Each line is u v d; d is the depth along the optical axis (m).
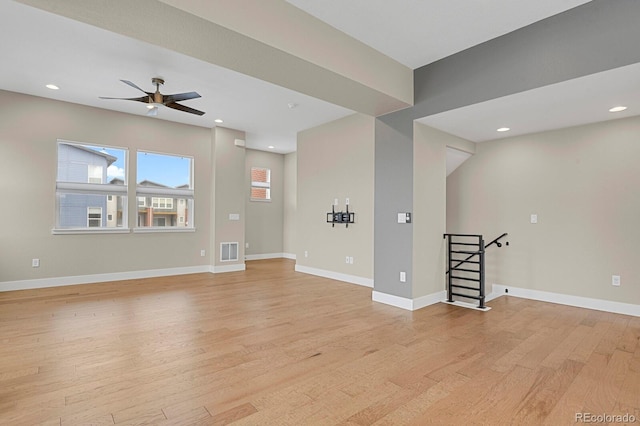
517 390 2.18
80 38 3.23
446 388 2.21
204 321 3.57
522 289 4.75
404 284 4.15
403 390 2.18
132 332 3.21
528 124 4.22
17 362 2.53
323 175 6.33
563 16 2.90
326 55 3.03
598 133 4.11
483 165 5.18
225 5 2.38
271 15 2.63
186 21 2.30
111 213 5.70
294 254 8.95
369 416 1.89
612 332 3.27
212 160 6.66
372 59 3.49
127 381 2.26
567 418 1.88
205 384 2.24
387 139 4.37
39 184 4.99
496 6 2.80
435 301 4.40
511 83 3.22
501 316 3.81
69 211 5.32
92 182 5.52
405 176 4.15
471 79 3.51
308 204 6.66
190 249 6.50
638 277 3.80
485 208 5.16
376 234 4.52
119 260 5.72
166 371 2.41
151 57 3.62
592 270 4.14
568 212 4.34
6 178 4.75
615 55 2.65
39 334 3.12
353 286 5.40
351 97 3.76
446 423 1.83
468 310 4.06
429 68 3.88
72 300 4.36
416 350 2.83
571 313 3.93
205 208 6.68
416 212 4.12
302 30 2.84
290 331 3.28
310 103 5.15
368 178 5.48
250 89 4.54
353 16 2.93
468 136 4.83
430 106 3.88
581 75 2.81
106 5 2.13
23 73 4.08
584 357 2.69
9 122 4.75
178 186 6.43
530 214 4.68
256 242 8.81
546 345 2.94
